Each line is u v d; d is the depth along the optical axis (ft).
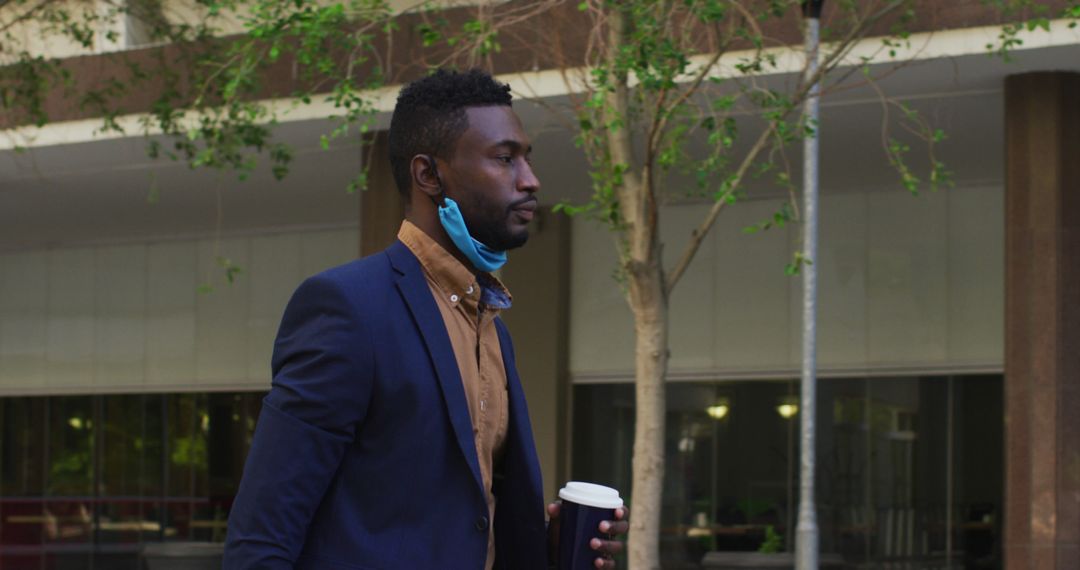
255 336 69.67
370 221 49.19
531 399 60.80
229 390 70.38
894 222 56.24
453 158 9.35
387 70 41.09
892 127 46.24
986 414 54.49
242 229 69.67
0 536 75.41
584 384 60.95
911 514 55.31
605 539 10.18
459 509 9.07
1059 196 40.14
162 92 47.67
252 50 38.70
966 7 37.50
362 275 9.12
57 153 51.80
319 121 45.68
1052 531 39.68
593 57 40.06
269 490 8.63
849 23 37.37
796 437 57.21
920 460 55.31
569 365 61.05
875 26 38.01
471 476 9.11
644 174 34.47
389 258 9.34
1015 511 40.14
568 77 40.65
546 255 61.16
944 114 44.39
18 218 66.49
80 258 74.43
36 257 75.46
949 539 54.60
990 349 54.34
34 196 60.59
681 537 58.95
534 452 9.87
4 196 60.44
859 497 56.24
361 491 8.88
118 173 55.47
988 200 54.80
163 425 72.08
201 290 41.96
